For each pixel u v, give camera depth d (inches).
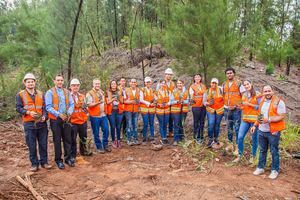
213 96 341.4
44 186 258.1
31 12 591.5
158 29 610.9
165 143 376.2
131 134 377.7
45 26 508.1
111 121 357.4
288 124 390.6
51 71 512.4
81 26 504.4
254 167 298.7
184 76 539.5
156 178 271.1
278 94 566.3
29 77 274.8
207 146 350.3
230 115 331.6
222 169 293.1
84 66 571.2
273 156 272.4
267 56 762.8
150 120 378.3
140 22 634.2
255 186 254.4
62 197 239.0
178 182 261.4
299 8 816.3
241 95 320.8
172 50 436.8
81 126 317.7
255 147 303.1
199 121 362.0
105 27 830.5
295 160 321.4
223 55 412.5
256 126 288.2
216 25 403.9
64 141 302.0
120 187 253.4
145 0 687.1
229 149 335.6
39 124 284.2
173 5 450.3
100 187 254.4
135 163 309.6
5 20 564.7
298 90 603.8
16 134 422.3
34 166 288.4
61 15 476.4
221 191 243.8
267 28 821.9
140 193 241.8
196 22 412.8
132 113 372.5
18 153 345.1
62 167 295.0
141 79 578.2
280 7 818.2
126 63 669.9
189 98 360.2
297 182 267.0
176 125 367.6
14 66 625.9
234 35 434.6
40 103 281.4
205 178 271.0
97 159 323.9
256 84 586.2
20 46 550.9
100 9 829.8
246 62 722.8
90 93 336.2
